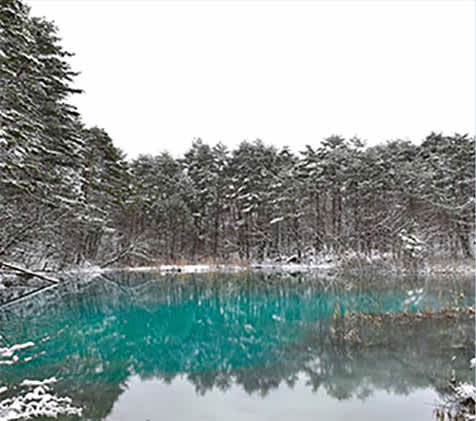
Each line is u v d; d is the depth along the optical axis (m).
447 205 31.23
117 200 31.56
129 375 6.70
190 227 42.28
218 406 5.34
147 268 34.06
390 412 5.02
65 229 24.62
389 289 16.80
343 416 4.96
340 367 6.87
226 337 9.54
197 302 15.61
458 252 32.31
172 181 43.31
